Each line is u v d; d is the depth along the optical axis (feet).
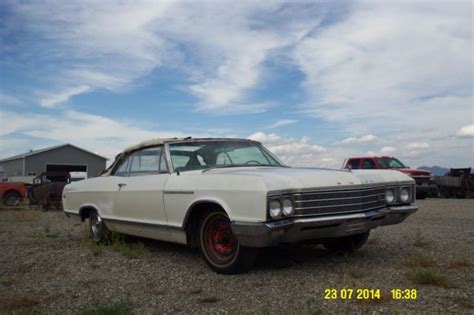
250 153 20.58
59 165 132.67
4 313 12.64
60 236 27.22
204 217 16.67
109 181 22.26
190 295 13.89
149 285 15.20
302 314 11.71
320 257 18.62
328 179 15.69
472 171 71.20
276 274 15.83
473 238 22.79
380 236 23.97
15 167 132.16
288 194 14.76
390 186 17.69
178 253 20.36
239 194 14.94
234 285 14.73
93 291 14.65
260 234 14.25
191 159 19.25
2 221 37.58
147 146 20.56
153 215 18.93
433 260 17.20
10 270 17.90
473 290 13.24
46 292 14.66
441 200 59.26
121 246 21.40
